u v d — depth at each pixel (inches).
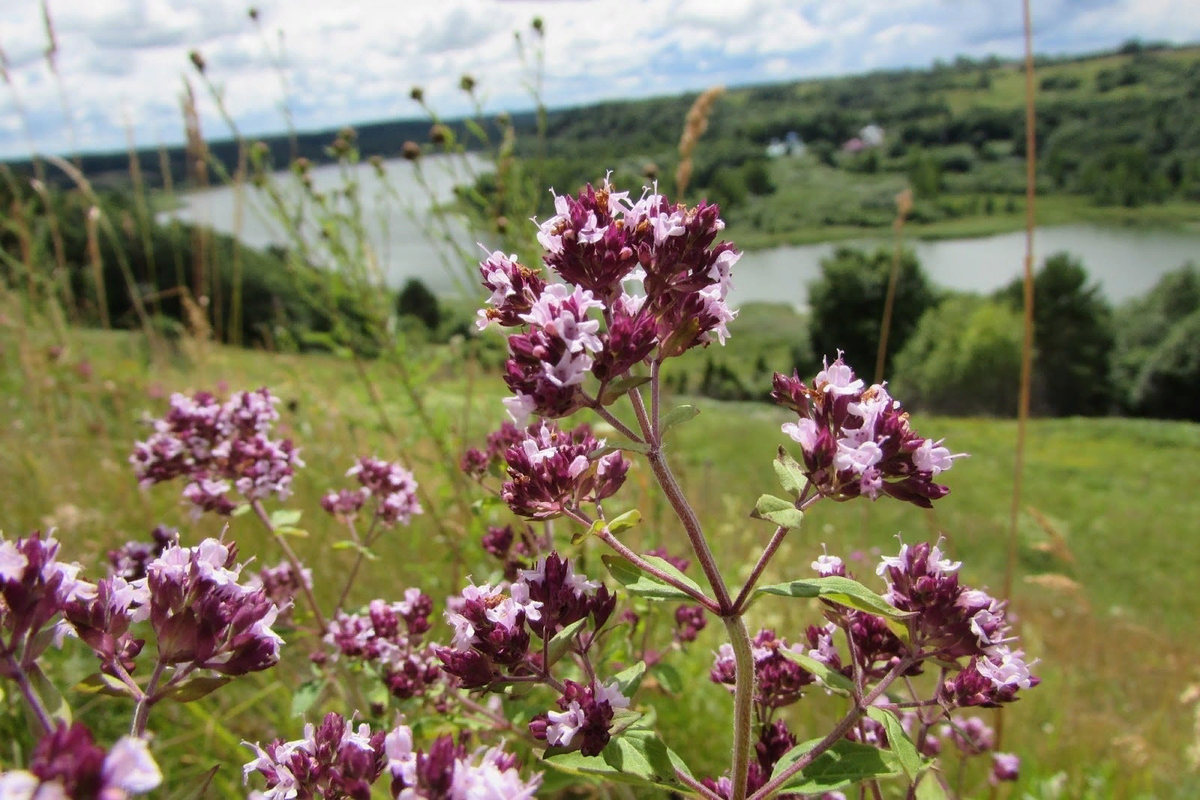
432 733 139.2
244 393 174.4
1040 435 1462.8
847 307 2396.7
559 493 101.2
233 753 174.1
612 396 95.8
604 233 99.9
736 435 1088.2
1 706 136.4
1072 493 1078.4
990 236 4554.6
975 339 2084.2
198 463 169.5
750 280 3914.9
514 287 102.7
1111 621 544.4
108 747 170.7
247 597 88.2
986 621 101.7
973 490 1068.5
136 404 365.7
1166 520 948.6
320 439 301.1
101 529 242.2
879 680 115.3
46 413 315.0
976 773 204.7
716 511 347.6
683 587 96.3
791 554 389.7
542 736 94.1
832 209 5167.3
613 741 92.2
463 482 213.3
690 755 184.1
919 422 1641.2
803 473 99.2
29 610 75.3
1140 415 2090.3
